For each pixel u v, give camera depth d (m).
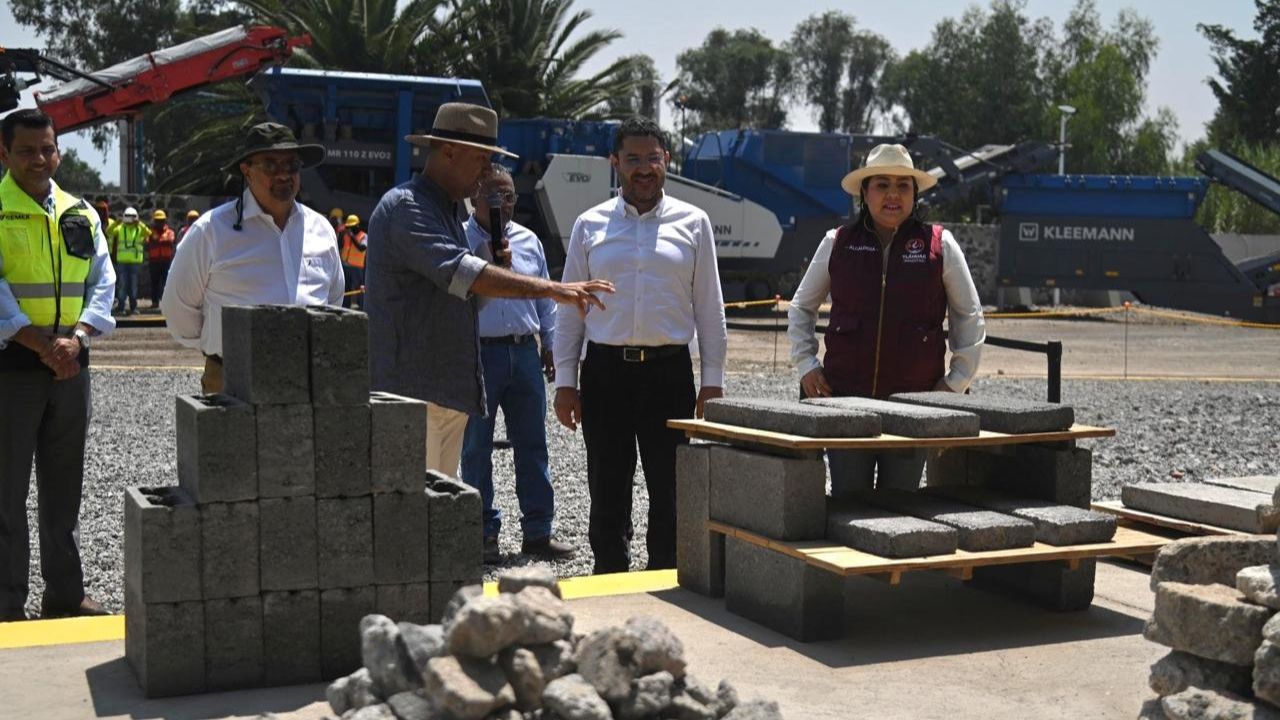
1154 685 3.14
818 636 4.15
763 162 29.06
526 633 2.87
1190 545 3.28
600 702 2.75
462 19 36.12
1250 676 2.97
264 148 5.10
